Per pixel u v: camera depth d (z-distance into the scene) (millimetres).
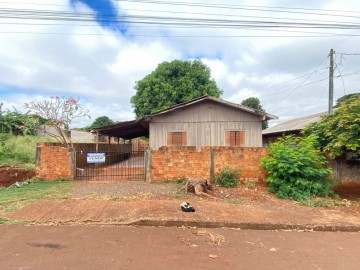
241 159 8555
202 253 3900
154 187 8062
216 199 6906
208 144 13242
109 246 4066
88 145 14938
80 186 8211
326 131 8133
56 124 13492
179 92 23719
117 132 16750
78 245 4086
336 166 8508
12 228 4770
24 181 8914
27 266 3383
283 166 7488
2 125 16750
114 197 6871
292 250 4129
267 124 32812
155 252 3891
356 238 4773
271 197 7336
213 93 24266
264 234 4848
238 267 3486
